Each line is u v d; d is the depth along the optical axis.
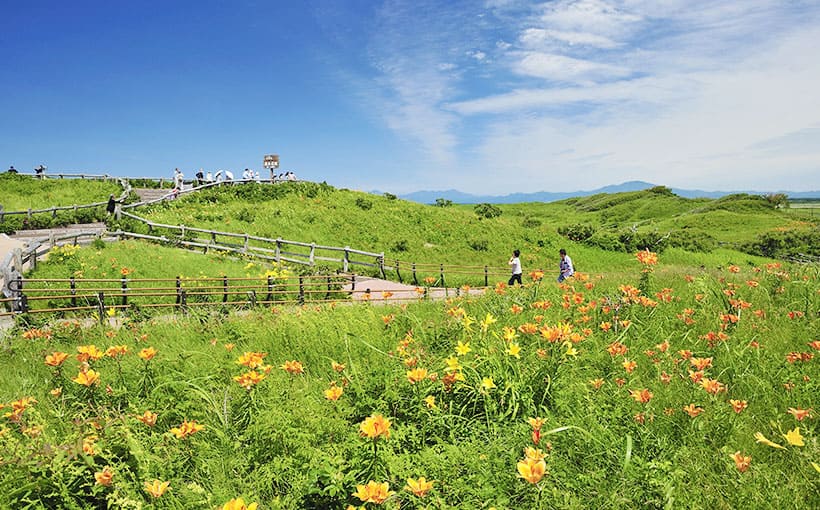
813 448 2.77
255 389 3.69
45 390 4.67
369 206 36.41
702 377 3.50
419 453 2.79
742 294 7.07
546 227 39.31
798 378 3.82
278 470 2.83
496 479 2.53
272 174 42.00
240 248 21.36
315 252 25.62
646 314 6.06
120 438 3.07
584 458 2.85
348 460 2.77
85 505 2.60
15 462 2.75
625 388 3.75
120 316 10.18
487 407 3.30
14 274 11.36
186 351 5.63
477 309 7.20
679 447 2.95
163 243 20.92
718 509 2.45
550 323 5.73
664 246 35.59
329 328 6.41
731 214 71.94
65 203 31.47
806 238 44.03
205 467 2.97
